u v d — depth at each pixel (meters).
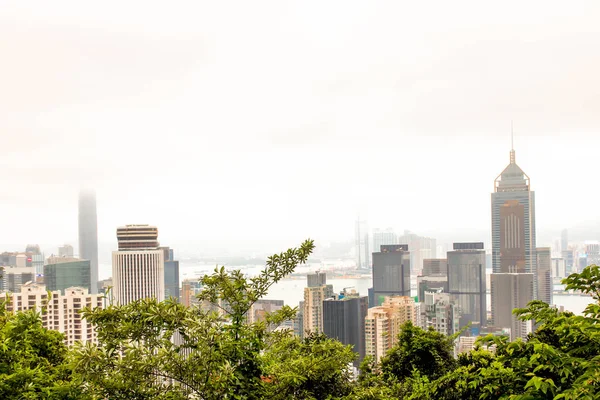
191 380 6.61
